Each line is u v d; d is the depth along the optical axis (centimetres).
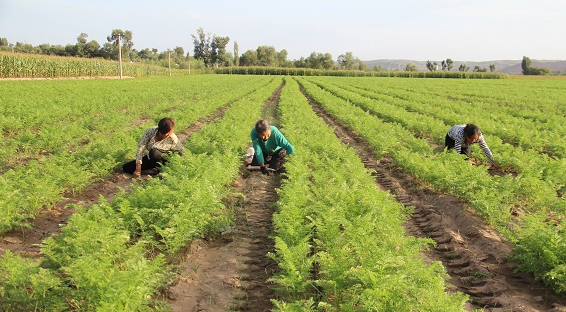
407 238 600
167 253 644
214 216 755
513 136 1505
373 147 1385
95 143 1216
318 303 491
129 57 13675
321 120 1772
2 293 471
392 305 450
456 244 709
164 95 2964
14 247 664
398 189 1000
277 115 2142
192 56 14962
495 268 632
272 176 1077
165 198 716
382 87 4512
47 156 1202
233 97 2789
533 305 538
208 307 521
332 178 916
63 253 547
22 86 3028
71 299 476
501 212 767
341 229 704
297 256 543
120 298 441
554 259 568
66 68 5519
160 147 1032
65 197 889
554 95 3472
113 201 739
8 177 864
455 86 4959
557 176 965
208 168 877
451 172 919
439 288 476
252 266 626
